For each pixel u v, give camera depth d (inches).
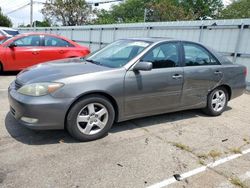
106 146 146.2
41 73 148.2
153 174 122.1
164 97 172.6
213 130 180.4
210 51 200.8
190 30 390.3
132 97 158.1
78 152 137.6
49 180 112.7
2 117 180.5
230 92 214.2
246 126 192.4
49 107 134.6
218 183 118.0
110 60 171.0
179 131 174.9
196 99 192.4
